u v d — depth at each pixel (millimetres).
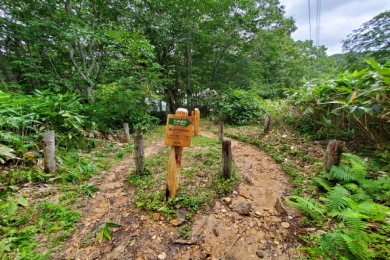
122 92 6238
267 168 3090
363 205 1567
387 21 6031
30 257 1315
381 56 6480
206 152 3689
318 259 1302
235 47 11531
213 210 1957
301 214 1862
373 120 2838
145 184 2506
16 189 2193
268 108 6523
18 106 3387
